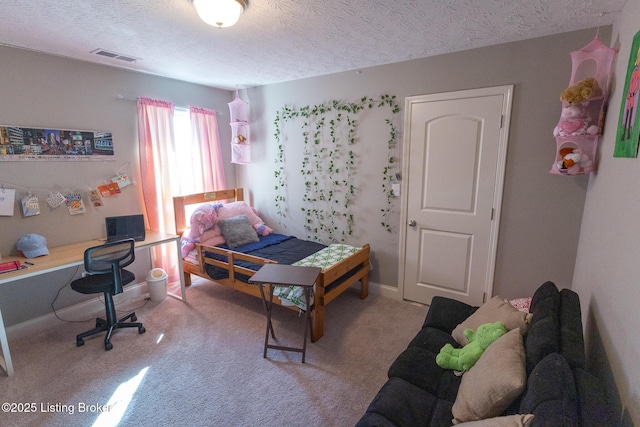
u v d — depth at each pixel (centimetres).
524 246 262
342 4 180
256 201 430
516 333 149
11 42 237
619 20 190
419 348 183
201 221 343
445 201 290
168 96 351
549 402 97
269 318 234
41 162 267
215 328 276
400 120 301
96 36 225
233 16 173
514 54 244
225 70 319
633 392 108
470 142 271
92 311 307
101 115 300
